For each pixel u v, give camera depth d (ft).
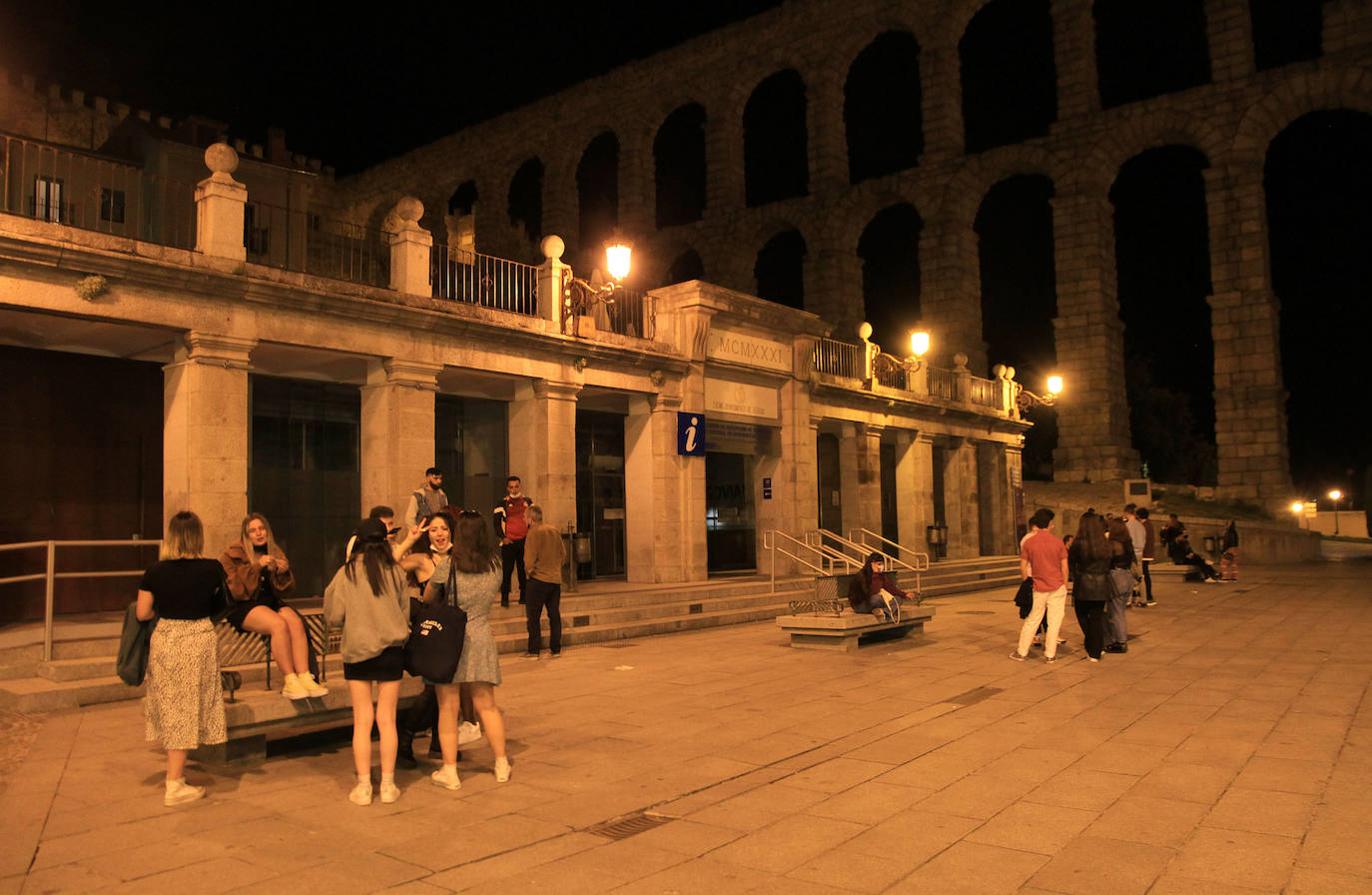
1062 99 142.20
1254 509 127.13
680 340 62.59
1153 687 32.30
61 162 57.77
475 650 20.67
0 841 16.92
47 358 42.01
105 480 43.32
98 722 26.40
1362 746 23.44
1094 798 19.48
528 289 56.08
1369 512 200.95
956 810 18.78
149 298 37.29
